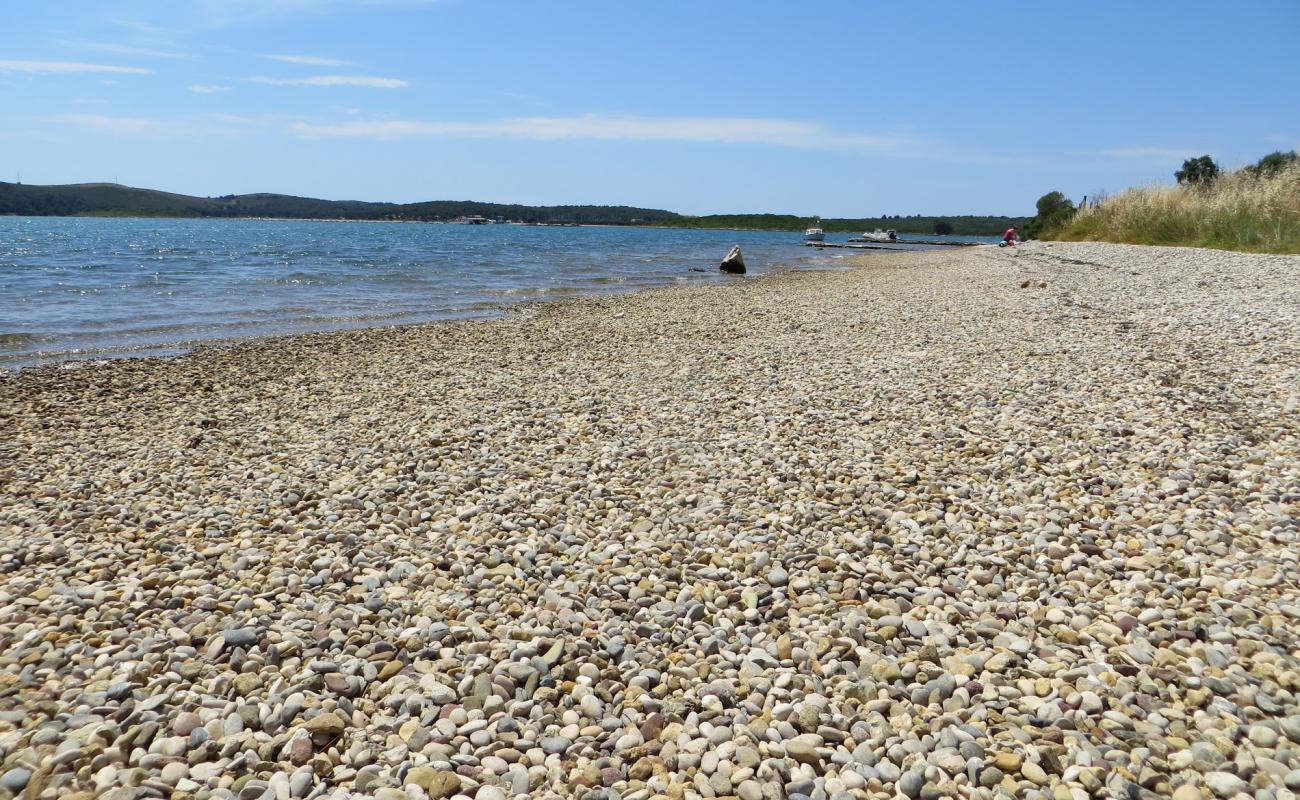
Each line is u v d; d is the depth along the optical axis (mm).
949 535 5121
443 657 3846
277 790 2947
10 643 3879
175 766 3047
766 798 2916
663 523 5449
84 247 48562
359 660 3791
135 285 24094
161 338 14586
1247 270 16719
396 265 35844
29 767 3018
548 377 10594
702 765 3119
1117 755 3025
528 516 5609
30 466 6875
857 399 8586
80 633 4016
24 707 3363
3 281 24297
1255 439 6379
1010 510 5398
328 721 3297
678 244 78500
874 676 3652
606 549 5086
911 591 4438
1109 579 4438
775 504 5723
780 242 86188
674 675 3729
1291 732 3076
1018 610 4199
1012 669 3656
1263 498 5219
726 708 3486
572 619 4203
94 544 5125
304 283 26125
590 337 14211
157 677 3635
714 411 8359
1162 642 3781
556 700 3570
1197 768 2939
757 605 4359
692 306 18922
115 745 3158
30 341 14086
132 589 4445
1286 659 3535
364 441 7570
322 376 10953
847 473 6242
